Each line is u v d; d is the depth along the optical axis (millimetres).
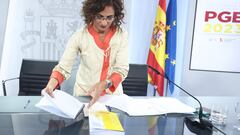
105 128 945
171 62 2643
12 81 2604
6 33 2525
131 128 1007
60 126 984
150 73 2572
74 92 1521
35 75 2008
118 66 1427
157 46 2572
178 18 2725
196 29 2707
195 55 2754
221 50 2729
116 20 1362
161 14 2545
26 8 2514
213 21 2682
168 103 1346
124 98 1355
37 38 2586
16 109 1168
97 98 1245
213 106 1387
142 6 2680
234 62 2746
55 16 2566
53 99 1103
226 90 2807
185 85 2820
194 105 1407
